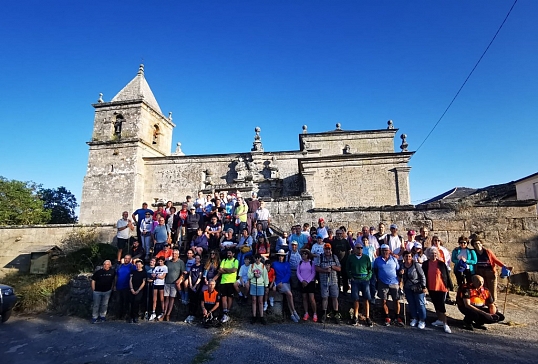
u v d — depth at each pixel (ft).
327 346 20.25
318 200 74.28
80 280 33.47
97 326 27.22
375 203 72.84
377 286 26.27
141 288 28.48
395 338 21.50
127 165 88.63
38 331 26.53
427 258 25.07
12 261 51.31
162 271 28.66
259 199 41.37
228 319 25.93
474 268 26.45
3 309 28.96
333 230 39.22
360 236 30.30
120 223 37.63
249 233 33.96
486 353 18.70
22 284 42.32
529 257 34.78
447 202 37.96
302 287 26.21
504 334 21.97
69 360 19.80
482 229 36.50
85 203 87.81
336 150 93.09
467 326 23.31
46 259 46.80
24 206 100.01
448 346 19.89
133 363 18.65
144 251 35.68
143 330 25.31
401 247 28.02
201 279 27.66
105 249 44.37
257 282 25.95
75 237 49.21
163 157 90.22
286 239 32.71
